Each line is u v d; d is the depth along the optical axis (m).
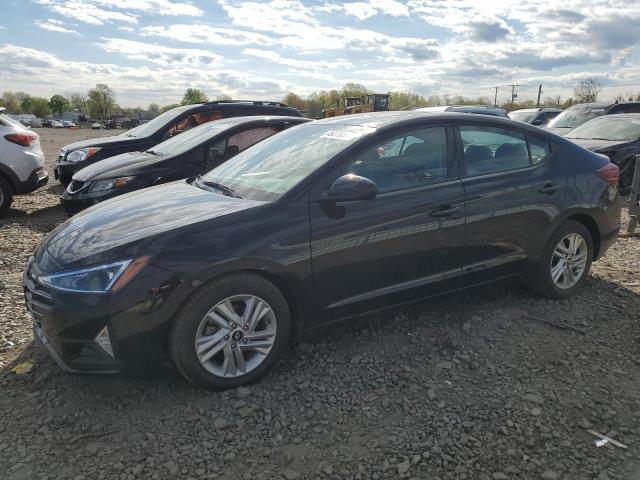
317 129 4.14
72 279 2.85
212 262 2.92
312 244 3.22
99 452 2.62
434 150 3.81
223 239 3.00
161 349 2.93
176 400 3.03
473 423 2.83
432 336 3.81
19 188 8.06
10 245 6.45
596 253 4.67
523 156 4.21
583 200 4.37
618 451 2.63
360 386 3.19
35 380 3.26
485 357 3.53
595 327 3.98
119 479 2.44
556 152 4.39
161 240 2.92
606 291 4.67
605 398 3.07
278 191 3.37
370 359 3.49
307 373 3.32
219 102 9.91
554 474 2.47
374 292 3.53
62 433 2.76
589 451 2.63
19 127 8.20
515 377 3.29
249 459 2.57
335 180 3.38
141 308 2.81
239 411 2.93
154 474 2.47
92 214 3.54
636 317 4.15
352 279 3.41
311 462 2.55
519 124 4.28
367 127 3.76
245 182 3.72
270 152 4.09
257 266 3.05
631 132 9.96
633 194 6.91
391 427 2.81
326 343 3.71
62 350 2.87
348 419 2.88
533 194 4.11
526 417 2.88
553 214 4.21
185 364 2.95
